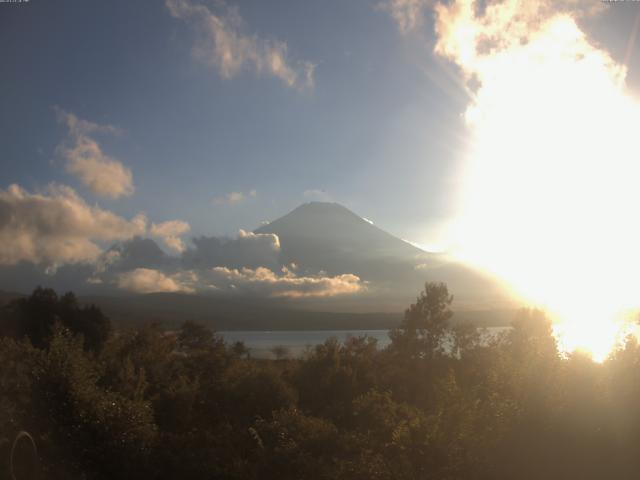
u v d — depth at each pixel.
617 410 9.85
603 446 9.76
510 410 9.94
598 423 9.84
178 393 20.66
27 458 10.93
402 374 33.44
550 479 9.59
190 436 14.16
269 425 13.84
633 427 9.75
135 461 12.70
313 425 13.43
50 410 12.78
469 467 9.39
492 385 10.64
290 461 11.92
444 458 9.50
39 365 13.33
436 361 37.72
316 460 11.98
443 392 10.39
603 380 10.23
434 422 9.92
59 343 13.82
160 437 13.80
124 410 13.34
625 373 10.23
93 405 12.98
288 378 30.88
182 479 12.60
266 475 12.12
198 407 22.16
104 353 24.03
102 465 12.77
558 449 9.73
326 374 30.28
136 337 34.09
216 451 13.27
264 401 22.42
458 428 9.73
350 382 30.12
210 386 23.23
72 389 12.91
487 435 9.77
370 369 33.47
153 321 36.53
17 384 13.27
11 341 16.92
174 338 44.28
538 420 9.92
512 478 9.48
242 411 22.17
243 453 13.74
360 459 10.12
